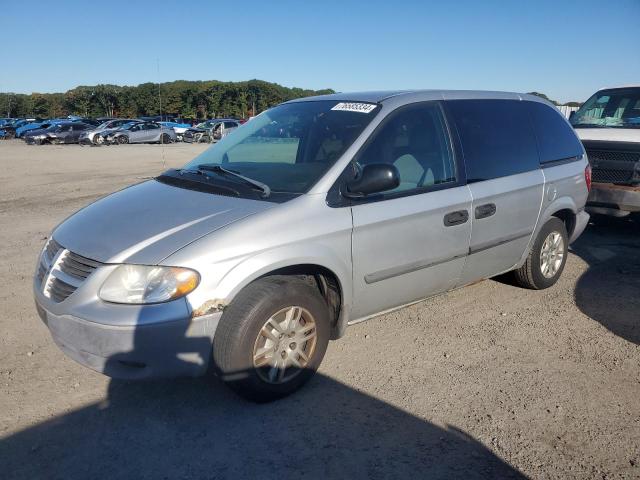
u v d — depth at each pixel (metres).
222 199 3.44
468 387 3.60
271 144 4.10
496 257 4.59
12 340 4.17
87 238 3.25
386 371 3.79
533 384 3.65
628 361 3.98
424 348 4.14
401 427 3.16
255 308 3.09
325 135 3.84
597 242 7.32
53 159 21.20
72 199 10.95
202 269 2.96
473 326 4.55
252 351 3.13
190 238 3.05
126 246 3.06
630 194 6.93
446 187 4.04
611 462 2.90
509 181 4.51
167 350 2.95
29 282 5.51
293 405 3.37
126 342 2.89
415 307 4.94
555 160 5.11
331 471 2.80
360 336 4.33
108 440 3.02
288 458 2.89
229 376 3.11
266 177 3.67
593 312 4.87
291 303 3.26
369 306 3.77
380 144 3.76
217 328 3.08
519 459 2.91
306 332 3.42
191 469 2.80
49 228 8.12
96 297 2.97
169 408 3.32
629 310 4.91
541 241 5.05
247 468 2.81
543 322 4.64
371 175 3.39
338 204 3.45
